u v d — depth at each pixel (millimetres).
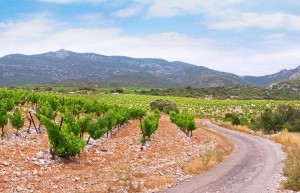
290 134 49000
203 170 24219
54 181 17781
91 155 25594
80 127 27953
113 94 170375
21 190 15773
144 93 198250
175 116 57688
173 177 21266
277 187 19578
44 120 21641
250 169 25125
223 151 33750
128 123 53219
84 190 16781
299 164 22438
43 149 24156
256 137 49906
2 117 25859
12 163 19594
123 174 20062
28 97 55969
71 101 59781
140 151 29297
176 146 34469
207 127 62781
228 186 19797
